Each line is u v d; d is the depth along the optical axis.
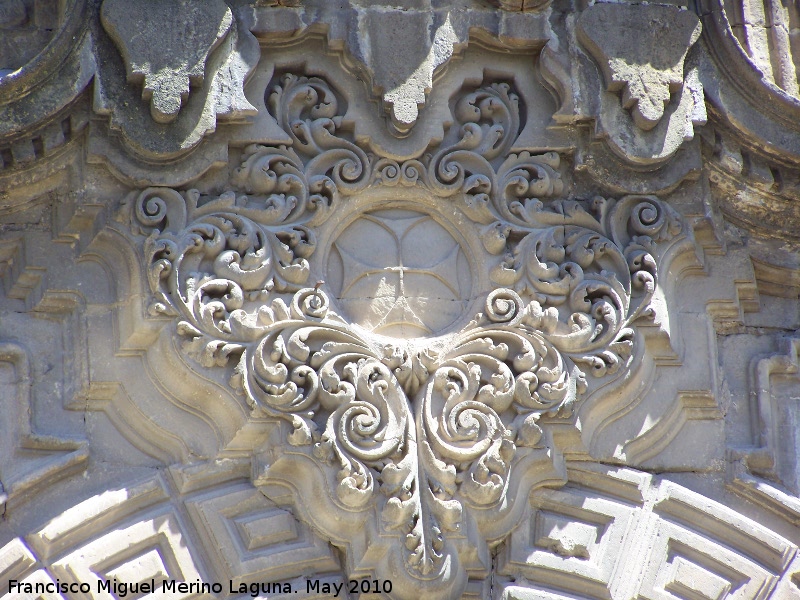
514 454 9.25
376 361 9.25
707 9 10.16
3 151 9.06
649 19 9.93
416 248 9.78
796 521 9.77
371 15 9.73
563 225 9.81
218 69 9.39
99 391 9.11
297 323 9.23
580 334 9.47
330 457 8.97
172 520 8.92
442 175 9.72
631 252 9.81
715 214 10.17
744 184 10.16
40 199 9.34
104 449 9.07
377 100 9.72
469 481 9.06
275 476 9.05
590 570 9.24
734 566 9.51
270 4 9.64
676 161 9.95
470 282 9.75
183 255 9.17
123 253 9.27
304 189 9.54
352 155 9.67
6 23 9.60
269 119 9.58
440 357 9.34
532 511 9.42
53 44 9.01
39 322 9.21
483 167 9.83
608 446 9.59
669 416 9.76
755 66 10.04
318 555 9.00
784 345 10.20
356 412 9.06
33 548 8.70
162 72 9.12
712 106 10.02
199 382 9.05
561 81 9.82
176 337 9.05
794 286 10.43
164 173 9.30
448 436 9.13
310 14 9.69
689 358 9.88
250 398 8.98
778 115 10.05
